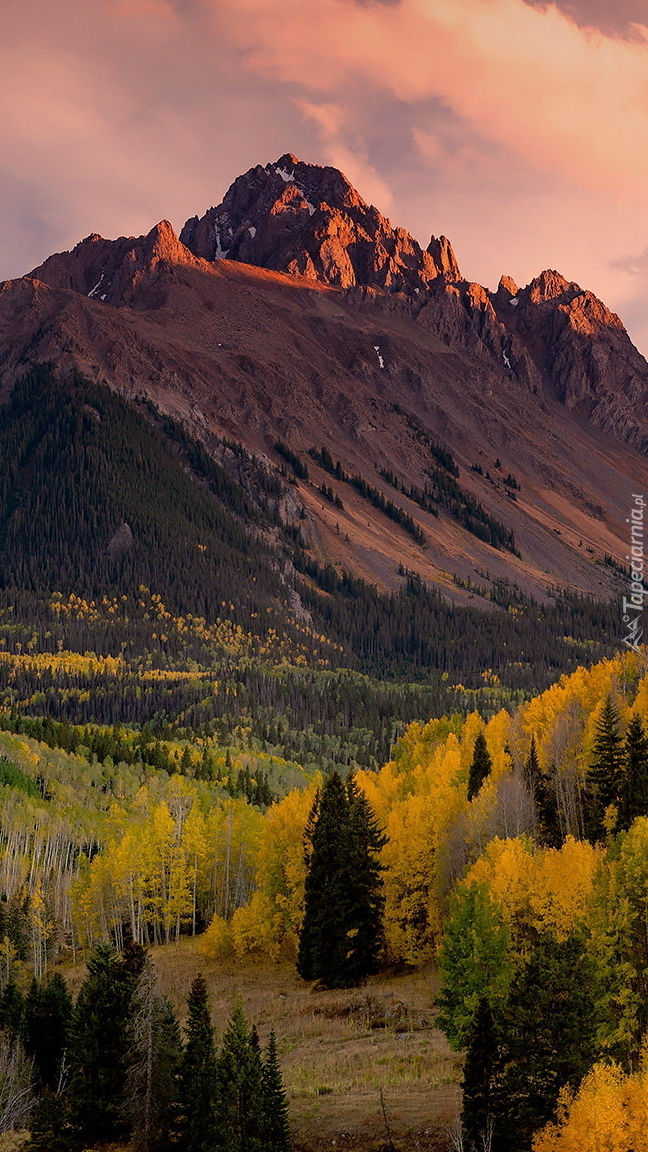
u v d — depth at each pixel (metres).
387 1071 99.75
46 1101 98.06
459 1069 96.88
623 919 99.25
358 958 138.50
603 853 113.69
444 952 105.38
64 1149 94.00
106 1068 95.00
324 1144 84.38
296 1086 98.81
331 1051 109.69
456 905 108.88
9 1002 131.00
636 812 148.50
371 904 140.12
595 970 92.62
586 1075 75.25
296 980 145.38
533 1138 73.94
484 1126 77.00
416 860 141.38
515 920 109.62
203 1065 88.44
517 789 150.88
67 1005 114.94
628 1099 70.62
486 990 100.31
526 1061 78.88
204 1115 85.94
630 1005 95.06
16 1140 97.75
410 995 126.62
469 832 140.88
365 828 141.50
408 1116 87.12
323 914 138.00
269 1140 82.81
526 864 111.50
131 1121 91.31
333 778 143.62
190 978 152.38
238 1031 87.00
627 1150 69.00
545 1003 80.56
